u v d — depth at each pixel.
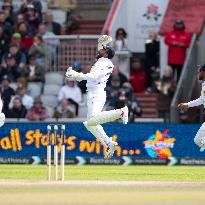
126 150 66.38
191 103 51.09
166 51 81.88
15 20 82.81
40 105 75.31
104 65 48.88
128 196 36.19
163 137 66.50
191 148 66.25
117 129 66.38
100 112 49.19
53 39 82.31
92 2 90.50
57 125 47.38
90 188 40.47
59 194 37.06
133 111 75.00
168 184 43.50
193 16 80.50
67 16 88.31
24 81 78.94
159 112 76.25
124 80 75.94
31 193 37.56
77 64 49.12
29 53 80.81
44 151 66.50
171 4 81.88
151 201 34.03
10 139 66.88
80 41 82.69
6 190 39.19
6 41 81.56
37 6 83.88
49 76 80.88
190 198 35.53
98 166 63.16
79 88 77.81
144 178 49.72
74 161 65.88
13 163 66.50
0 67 80.31
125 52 80.50
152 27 86.56
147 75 81.50
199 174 54.22
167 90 75.94
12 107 75.62
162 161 66.12
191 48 77.25
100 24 89.75
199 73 50.69
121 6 85.06
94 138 65.94
